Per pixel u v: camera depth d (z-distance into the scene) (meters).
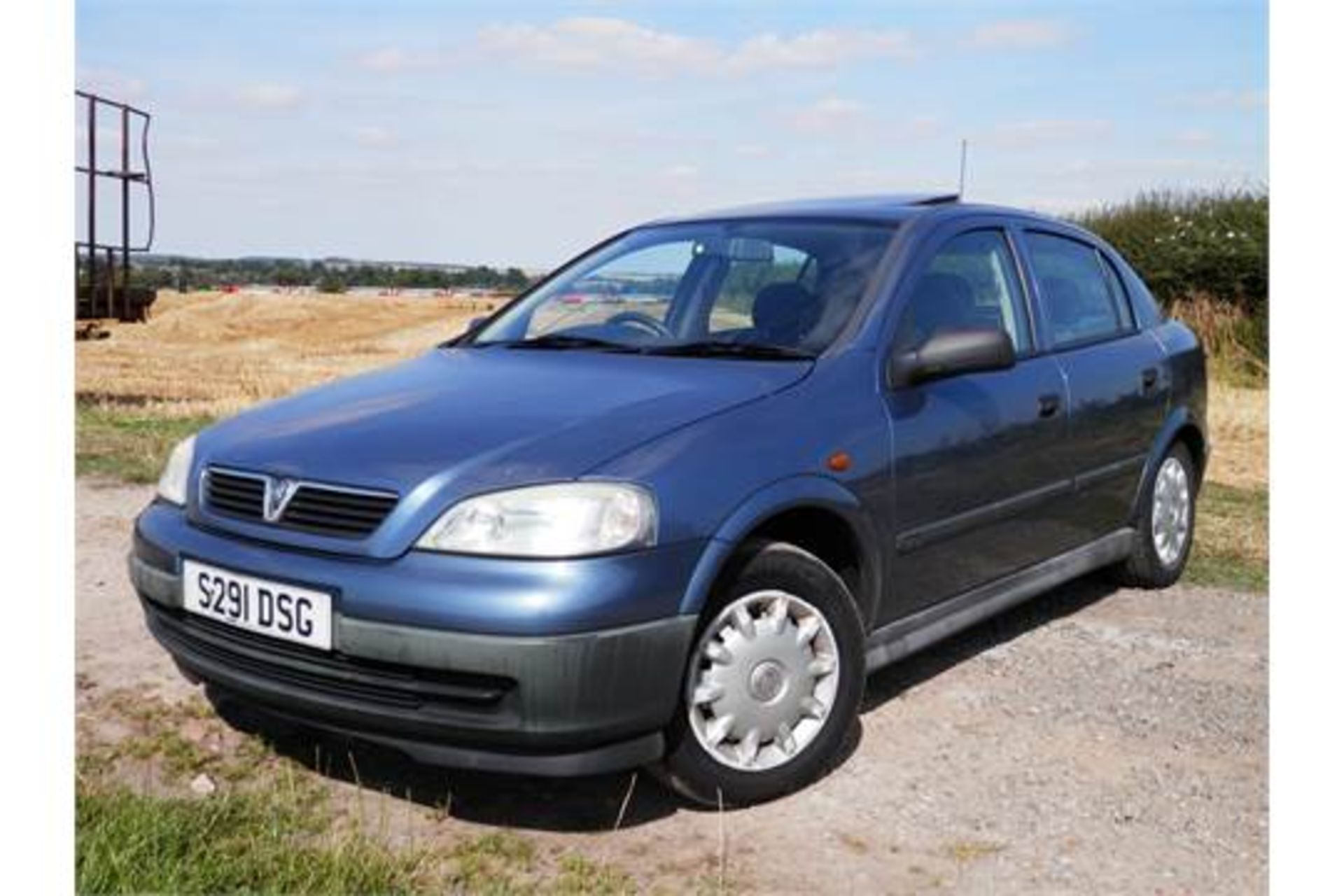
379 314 44.25
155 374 20.86
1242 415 12.99
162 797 3.46
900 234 4.53
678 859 3.24
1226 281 17.97
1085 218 20.20
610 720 3.18
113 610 5.30
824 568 3.71
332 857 3.00
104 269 14.16
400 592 3.16
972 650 5.05
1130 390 5.42
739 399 3.70
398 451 3.44
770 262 4.54
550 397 3.75
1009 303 4.90
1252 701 4.48
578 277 5.04
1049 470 4.83
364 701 3.27
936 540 4.20
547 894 3.01
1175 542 6.04
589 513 3.18
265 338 36.69
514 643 3.07
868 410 3.94
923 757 3.94
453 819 3.44
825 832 3.41
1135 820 3.52
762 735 3.56
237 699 3.63
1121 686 4.63
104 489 7.99
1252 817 3.54
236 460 3.64
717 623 3.47
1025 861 3.27
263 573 3.38
